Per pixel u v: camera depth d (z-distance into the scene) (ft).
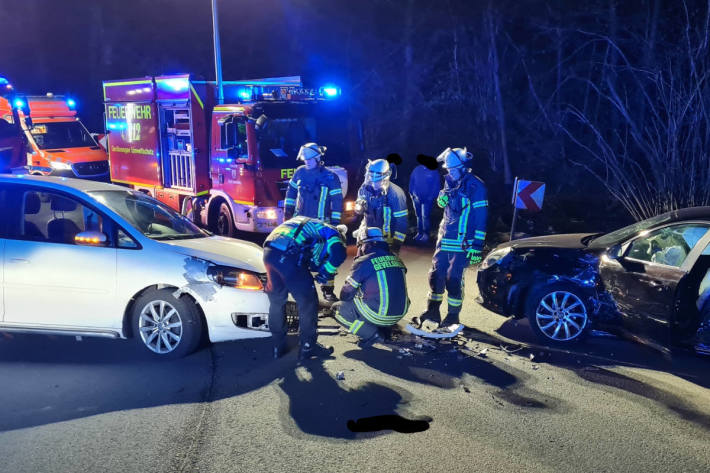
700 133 39.29
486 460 11.86
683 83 40.06
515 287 19.94
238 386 15.46
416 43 56.70
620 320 18.33
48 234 17.88
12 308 17.71
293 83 36.11
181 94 33.68
